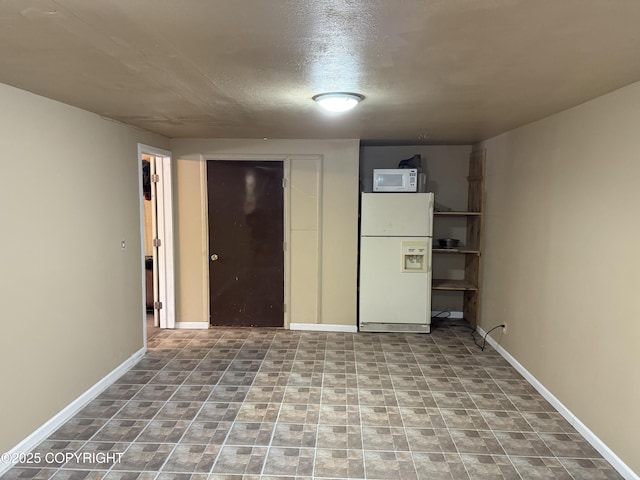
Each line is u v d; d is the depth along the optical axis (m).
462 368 3.84
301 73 2.10
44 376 2.67
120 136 3.61
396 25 1.48
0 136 2.31
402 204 4.64
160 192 4.76
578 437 2.73
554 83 2.27
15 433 2.43
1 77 2.20
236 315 4.94
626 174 2.34
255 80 2.23
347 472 2.37
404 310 4.77
